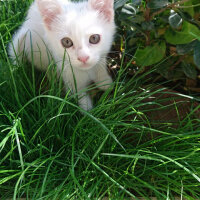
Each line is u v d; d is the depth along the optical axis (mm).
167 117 304
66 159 266
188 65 345
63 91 329
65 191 235
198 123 292
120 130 275
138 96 296
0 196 252
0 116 286
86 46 282
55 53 307
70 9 300
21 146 267
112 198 236
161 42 332
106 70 337
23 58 337
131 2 337
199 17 333
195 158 252
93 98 337
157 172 245
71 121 281
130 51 359
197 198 248
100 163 264
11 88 291
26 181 253
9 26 400
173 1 304
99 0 296
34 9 355
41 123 275
